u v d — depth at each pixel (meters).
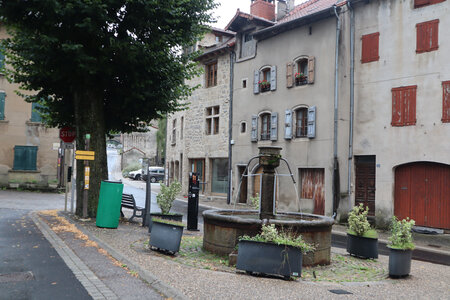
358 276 6.86
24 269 5.87
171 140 31.69
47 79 11.97
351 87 16.58
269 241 6.16
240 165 21.95
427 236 13.70
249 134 21.44
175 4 11.84
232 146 22.55
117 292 4.90
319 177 17.73
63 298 4.64
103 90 12.44
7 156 23.09
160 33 11.62
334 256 8.59
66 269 5.91
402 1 15.40
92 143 11.74
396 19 15.54
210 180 24.70
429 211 14.39
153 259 6.81
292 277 6.16
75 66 10.92
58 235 8.67
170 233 7.41
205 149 24.97
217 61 24.44
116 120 13.73
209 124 25.22
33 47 10.31
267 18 23.45
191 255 7.59
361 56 16.45
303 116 18.64
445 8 14.28
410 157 14.77
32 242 7.87
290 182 18.80
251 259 6.17
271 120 19.91
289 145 18.98
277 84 19.84
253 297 4.93
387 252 10.24
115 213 10.16
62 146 13.52
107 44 10.81
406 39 15.22
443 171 14.16
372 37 16.16
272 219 7.67
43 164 23.45
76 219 11.23
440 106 14.15
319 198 17.66
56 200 18.48
